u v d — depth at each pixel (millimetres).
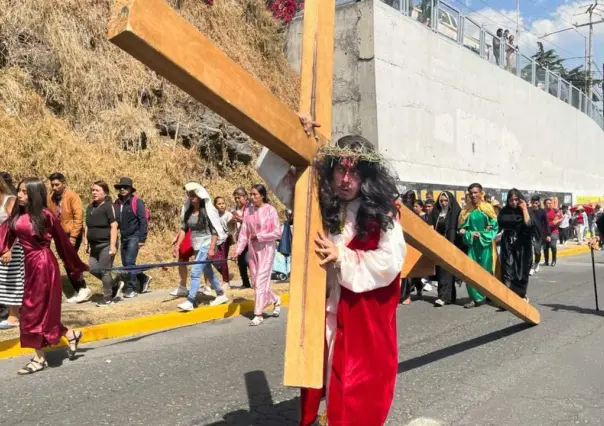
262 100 2561
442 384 5012
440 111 18719
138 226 9164
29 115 11023
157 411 4387
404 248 2904
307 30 2965
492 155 21859
